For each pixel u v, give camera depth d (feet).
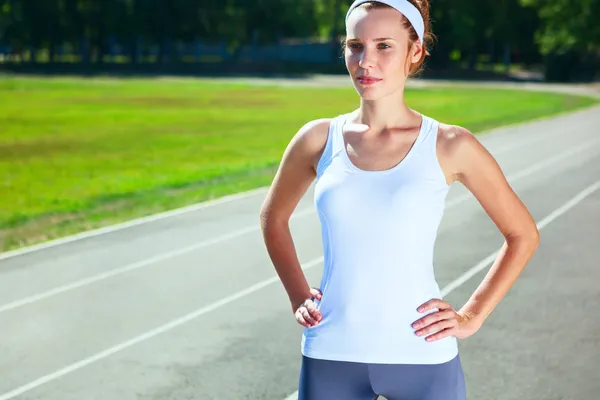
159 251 36.58
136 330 25.66
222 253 36.06
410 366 9.50
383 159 9.45
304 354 9.89
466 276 31.37
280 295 29.37
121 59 346.54
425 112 122.11
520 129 94.02
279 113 125.29
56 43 295.48
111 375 21.91
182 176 62.44
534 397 19.89
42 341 24.80
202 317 26.89
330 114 123.03
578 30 213.05
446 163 9.52
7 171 66.80
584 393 20.13
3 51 353.72
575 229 40.19
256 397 20.27
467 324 9.81
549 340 23.88
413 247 9.41
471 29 258.57
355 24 9.53
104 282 31.50
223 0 296.30
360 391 9.71
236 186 56.54
